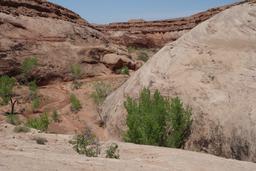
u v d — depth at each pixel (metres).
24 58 54.53
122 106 32.03
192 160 14.45
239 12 34.75
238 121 22.89
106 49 63.97
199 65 30.31
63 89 52.53
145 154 15.70
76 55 60.00
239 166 14.16
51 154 11.52
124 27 103.88
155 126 22.48
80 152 15.20
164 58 33.25
